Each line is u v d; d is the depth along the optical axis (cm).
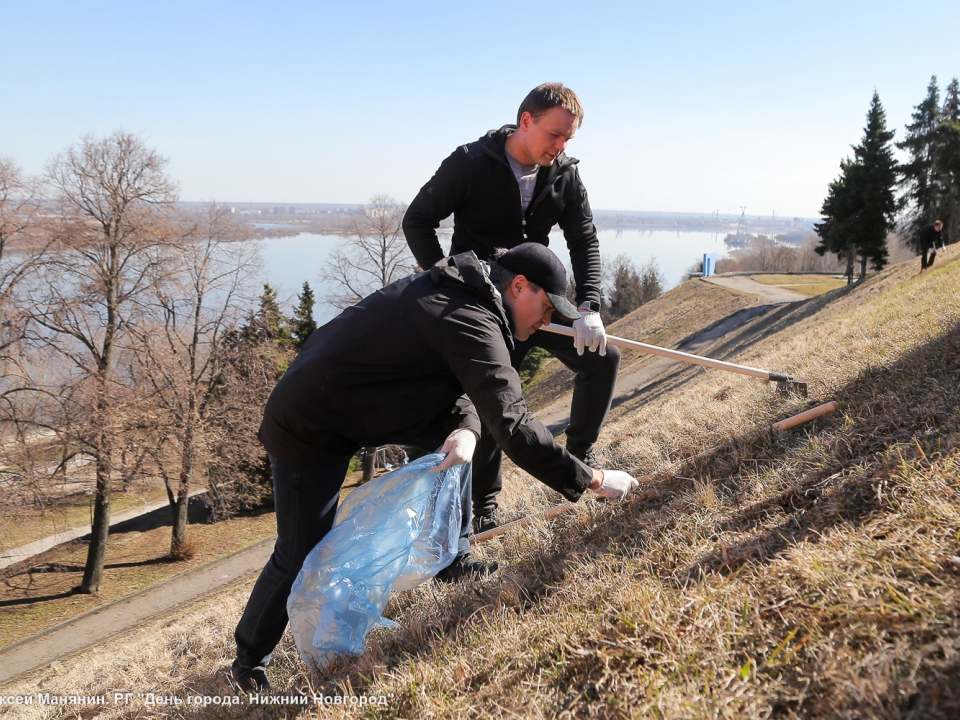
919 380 324
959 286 606
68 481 1848
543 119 309
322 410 246
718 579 213
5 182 1689
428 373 240
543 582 289
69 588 1941
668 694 160
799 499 259
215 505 2430
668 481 360
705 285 5178
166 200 1867
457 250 354
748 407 425
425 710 199
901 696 133
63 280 1781
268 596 274
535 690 190
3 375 1664
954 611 149
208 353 2127
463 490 319
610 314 6756
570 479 228
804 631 167
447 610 294
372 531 258
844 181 3547
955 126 3800
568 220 356
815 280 5472
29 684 912
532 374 4175
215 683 324
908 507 206
